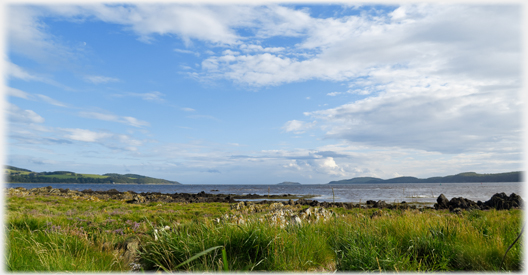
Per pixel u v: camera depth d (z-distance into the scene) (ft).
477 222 26.03
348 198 202.80
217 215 54.39
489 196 215.31
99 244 20.81
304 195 268.21
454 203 110.63
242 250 16.70
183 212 65.62
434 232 19.79
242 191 384.68
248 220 21.43
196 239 17.69
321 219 27.30
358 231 20.36
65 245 19.10
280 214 28.89
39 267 14.73
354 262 15.70
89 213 53.21
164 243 17.57
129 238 19.90
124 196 166.81
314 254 17.58
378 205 113.60
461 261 16.87
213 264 14.46
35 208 60.39
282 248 16.43
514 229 22.16
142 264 16.97
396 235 21.26
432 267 15.71
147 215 53.47
